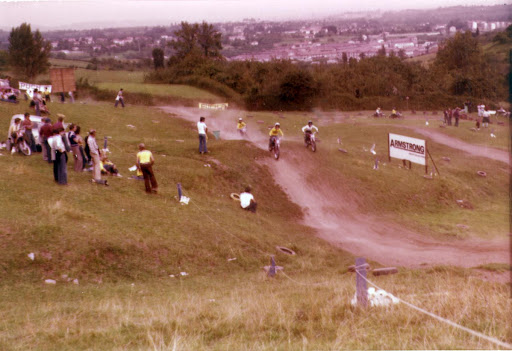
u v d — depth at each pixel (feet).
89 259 38.32
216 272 42.09
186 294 34.42
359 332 20.45
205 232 48.08
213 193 64.80
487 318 21.06
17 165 55.83
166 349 19.06
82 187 52.54
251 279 40.47
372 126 139.33
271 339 20.75
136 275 38.63
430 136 125.39
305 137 88.63
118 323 24.29
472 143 119.14
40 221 40.81
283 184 73.31
